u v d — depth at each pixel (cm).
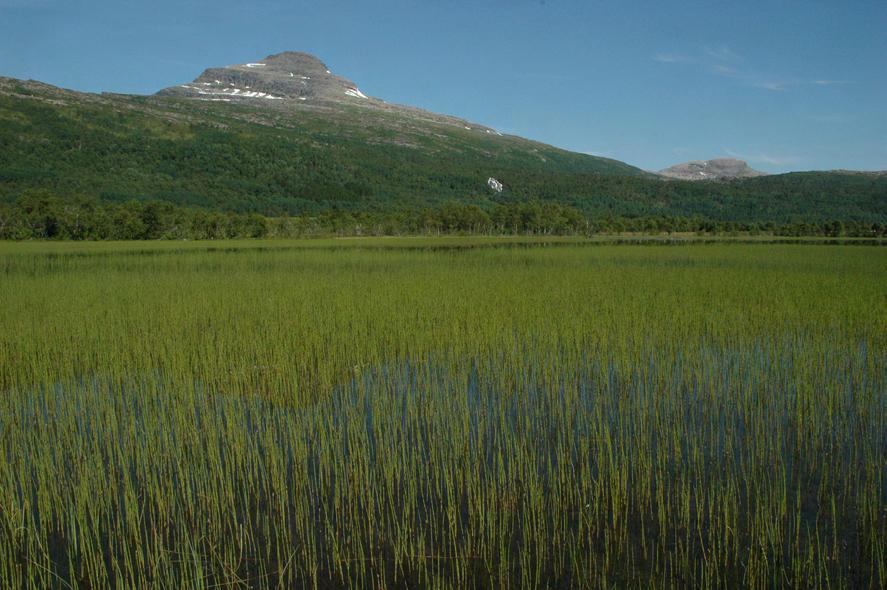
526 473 711
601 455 703
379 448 754
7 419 866
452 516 591
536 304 1667
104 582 541
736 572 538
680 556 564
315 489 689
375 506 658
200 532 615
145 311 1619
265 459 758
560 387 1020
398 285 2112
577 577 539
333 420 869
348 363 1186
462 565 561
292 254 4012
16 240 6881
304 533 612
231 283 2227
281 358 1120
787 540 581
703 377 1032
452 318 1488
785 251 4300
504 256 3784
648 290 1939
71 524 591
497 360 1177
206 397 999
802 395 947
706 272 2578
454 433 802
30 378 1102
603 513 636
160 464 718
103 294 1931
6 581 540
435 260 3456
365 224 8862
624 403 945
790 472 713
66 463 757
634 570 548
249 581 543
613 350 1198
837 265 3005
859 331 1352
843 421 851
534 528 607
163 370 1092
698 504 643
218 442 787
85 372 1116
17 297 1850
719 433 825
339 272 2722
